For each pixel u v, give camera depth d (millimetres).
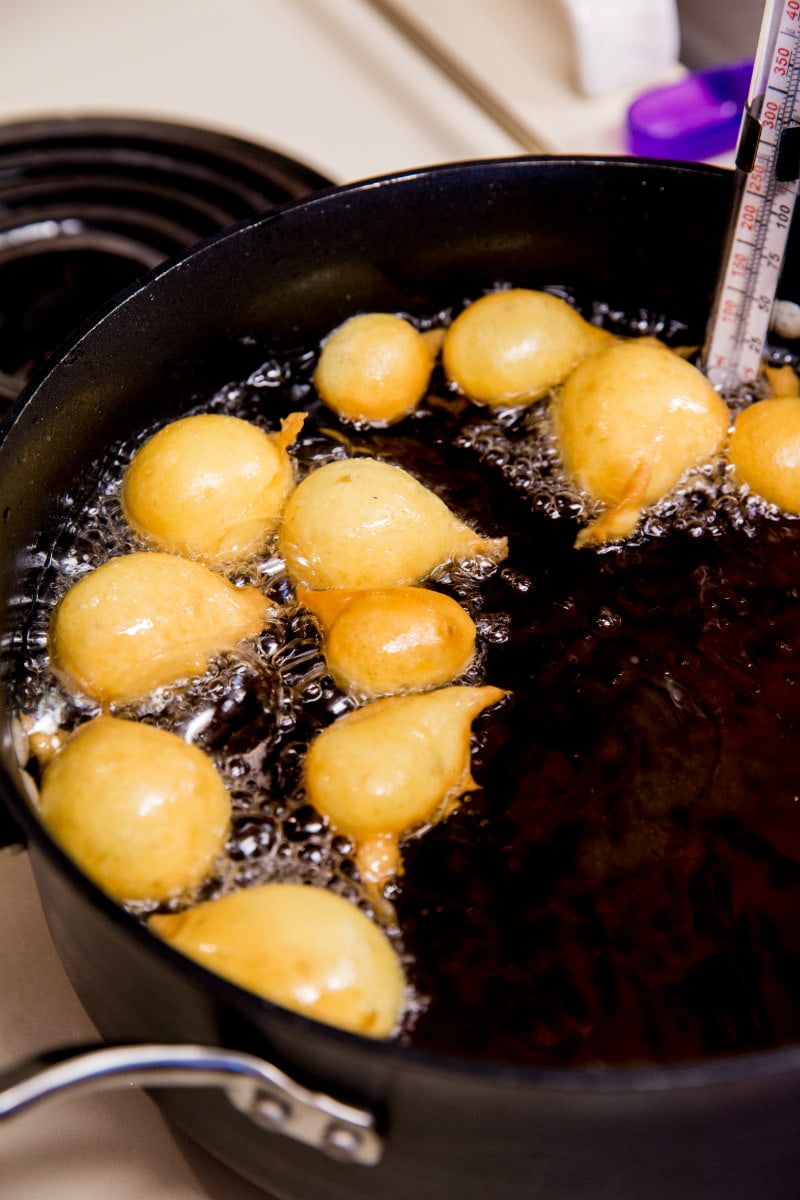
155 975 625
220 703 728
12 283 926
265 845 697
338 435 808
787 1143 635
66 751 697
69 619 724
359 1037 604
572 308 839
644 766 717
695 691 734
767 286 783
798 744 723
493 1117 612
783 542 774
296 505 758
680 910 690
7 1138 708
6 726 690
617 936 686
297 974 650
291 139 969
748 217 769
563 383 809
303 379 829
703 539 775
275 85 999
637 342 813
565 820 706
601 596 758
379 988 658
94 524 776
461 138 964
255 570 764
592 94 968
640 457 768
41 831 631
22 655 737
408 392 808
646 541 774
